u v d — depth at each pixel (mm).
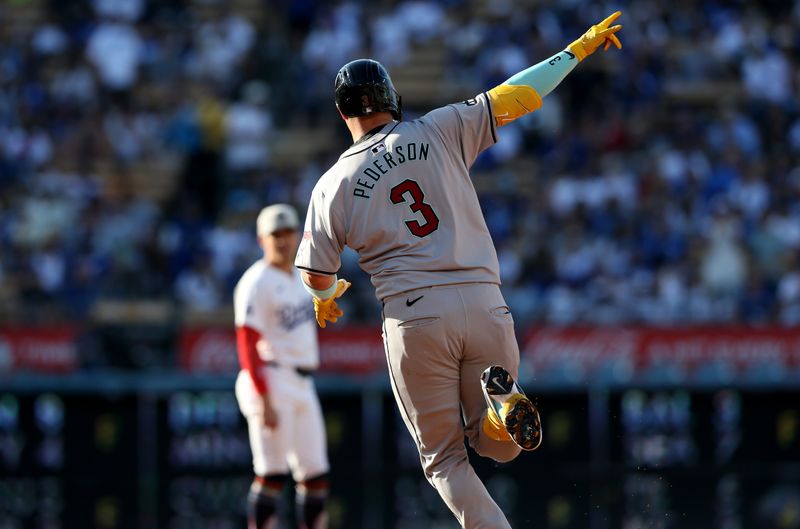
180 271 64812
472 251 17656
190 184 70750
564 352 55156
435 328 17297
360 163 17766
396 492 44312
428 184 17562
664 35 78500
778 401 51844
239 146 71312
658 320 56625
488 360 17719
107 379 50844
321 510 29109
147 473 50531
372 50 78750
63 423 50688
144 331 57094
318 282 18297
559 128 70938
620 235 63625
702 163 68562
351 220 17750
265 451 28562
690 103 76125
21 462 50594
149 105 76000
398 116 18484
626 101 72750
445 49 78438
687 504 40125
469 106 18125
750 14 79875
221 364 55000
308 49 79312
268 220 28750
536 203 66438
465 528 17938
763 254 63000
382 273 17656
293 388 28703
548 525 35781
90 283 64000
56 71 77750
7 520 38000
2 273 65250
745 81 76250
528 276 62188
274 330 28594
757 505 39688
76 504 42000
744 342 54656
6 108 75062
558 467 51531
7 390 50500
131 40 78375
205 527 36281
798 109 74875
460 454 18156
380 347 54500
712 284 61688
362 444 51406
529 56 75125
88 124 74688
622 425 51812
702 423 51812
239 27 79000
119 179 72062
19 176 71438
